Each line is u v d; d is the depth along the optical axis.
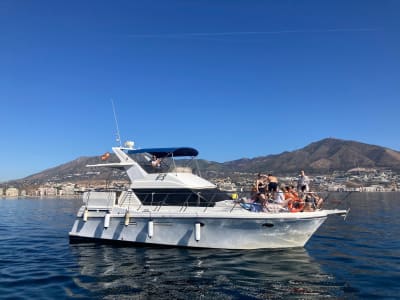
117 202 15.02
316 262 11.50
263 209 12.61
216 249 12.80
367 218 25.89
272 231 12.16
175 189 14.05
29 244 16.83
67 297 8.59
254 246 12.54
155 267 11.05
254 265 10.98
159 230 13.60
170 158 15.41
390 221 23.81
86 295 8.72
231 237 12.56
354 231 19.19
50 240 18.14
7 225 26.28
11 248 15.70
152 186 14.53
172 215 13.13
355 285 9.18
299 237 12.46
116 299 8.38
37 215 36.88
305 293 8.60
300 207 12.77
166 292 8.79
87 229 15.52
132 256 12.59
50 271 11.15
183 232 13.16
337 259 12.04
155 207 14.05
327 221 24.53
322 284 9.27
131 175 15.42
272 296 8.41
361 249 13.95
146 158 15.72
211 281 9.59
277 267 10.79
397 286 9.07
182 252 12.73
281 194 12.82
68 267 11.62
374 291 8.71
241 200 13.48
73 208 51.81
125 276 10.25
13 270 11.37
